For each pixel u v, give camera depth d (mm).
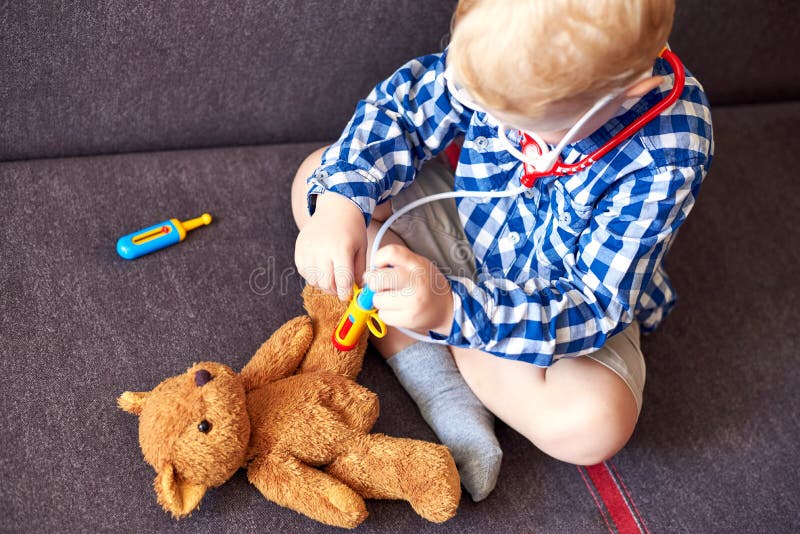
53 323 863
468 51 666
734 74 1396
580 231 869
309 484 753
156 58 979
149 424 713
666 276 1063
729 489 963
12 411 787
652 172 796
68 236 943
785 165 1362
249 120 1095
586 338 822
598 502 921
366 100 991
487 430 893
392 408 918
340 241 833
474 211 1002
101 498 753
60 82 953
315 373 832
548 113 681
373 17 1055
